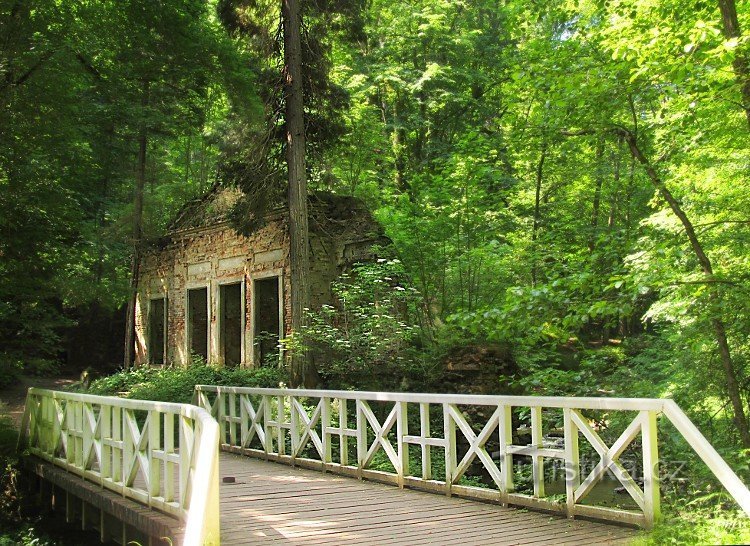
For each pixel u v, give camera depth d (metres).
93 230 20.89
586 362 10.16
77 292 17.78
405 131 27.36
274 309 19.11
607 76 8.30
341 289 15.28
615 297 8.38
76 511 8.67
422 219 16.06
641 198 15.91
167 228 22.14
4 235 12.26
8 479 10.74
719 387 8.99
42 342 13.27
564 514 6.06
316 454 11.51
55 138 13.02
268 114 15.95
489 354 13.24
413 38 26.30
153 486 6.50
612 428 8.47
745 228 8.92
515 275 15.69
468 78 25.75
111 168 20.48
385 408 13.09
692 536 4.67
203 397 11.71
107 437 7.80
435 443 7.43
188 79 17.69
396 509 6.62
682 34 7.29
